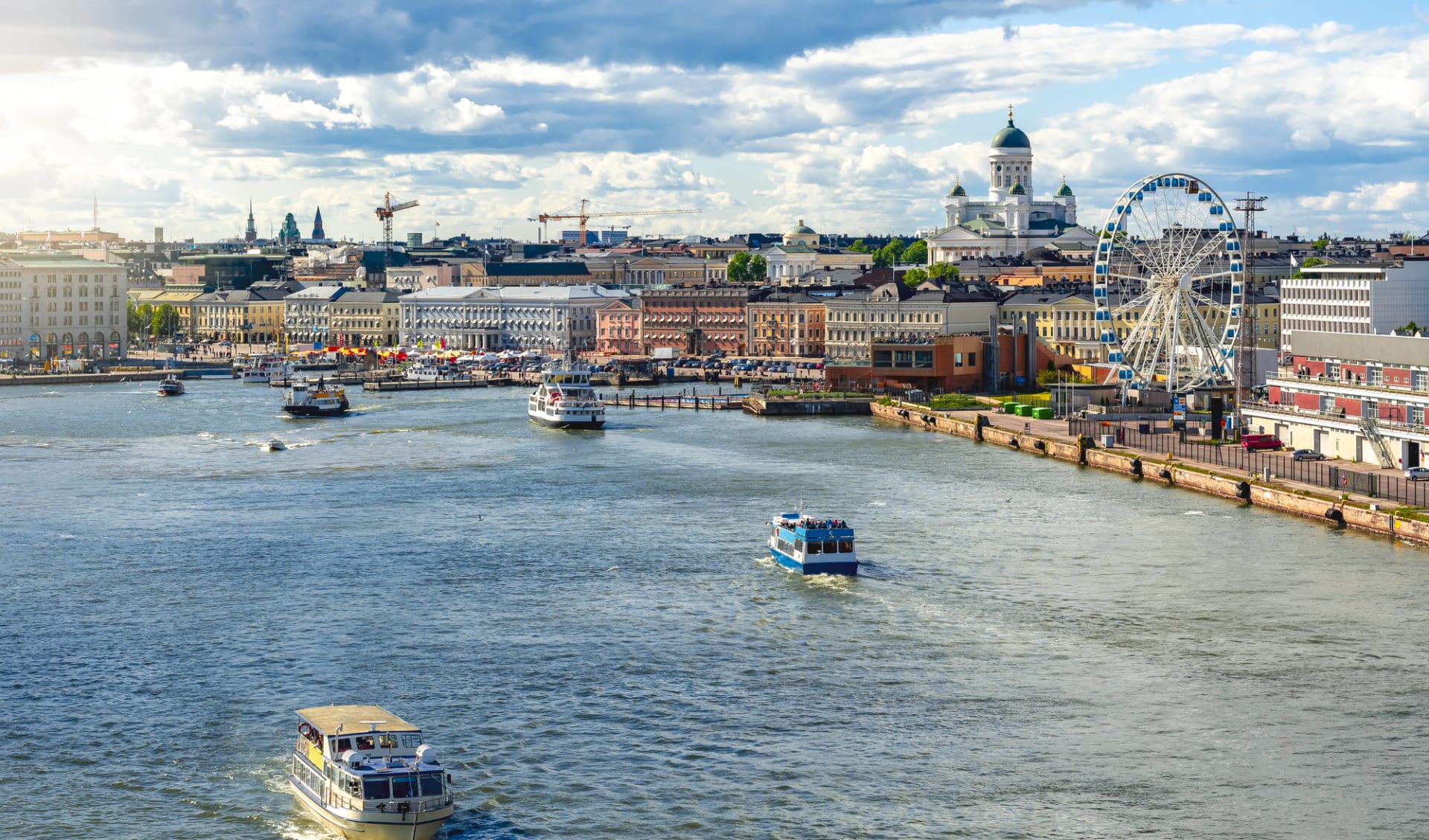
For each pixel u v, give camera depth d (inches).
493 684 5502.0
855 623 6274.6
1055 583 6924.2
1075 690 5433.1
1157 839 4298.7
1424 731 5034.5
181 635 6161.4
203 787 4645.7
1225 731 5049.2
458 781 4655.5
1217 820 4407.0
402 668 5698.8
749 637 6077.8
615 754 4859.7
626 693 5398.6
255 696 5413.4
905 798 4542.3
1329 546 7628.0
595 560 7465.6
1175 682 5516.7
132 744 4970.5
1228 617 6333.7
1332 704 5290.4
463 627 6245.1
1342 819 4414.4
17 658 5871.1
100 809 4505.4
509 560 7480.3
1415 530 7667.3
